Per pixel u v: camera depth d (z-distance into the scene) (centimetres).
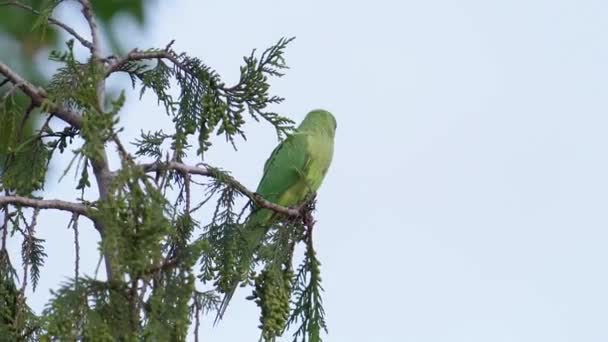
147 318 944
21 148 1138
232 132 1116
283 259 1180
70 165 938
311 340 1193
